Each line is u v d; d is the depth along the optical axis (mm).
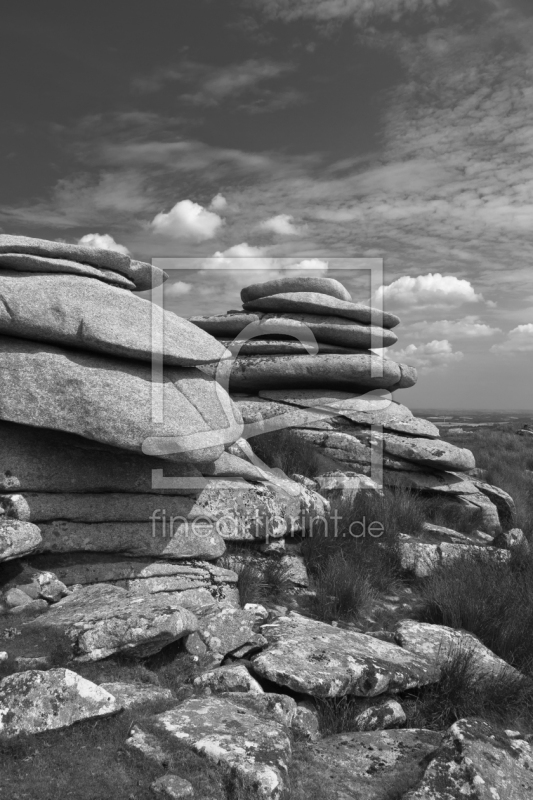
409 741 4504
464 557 8180
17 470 6082
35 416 5949
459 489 10992
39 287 6277
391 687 5059
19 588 5637
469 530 10273
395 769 4125
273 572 7250
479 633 6418
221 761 3717
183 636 5277
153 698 4469
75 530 6254
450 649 5578
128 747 3844
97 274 7098
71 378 6023
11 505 5938
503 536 9406
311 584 7441
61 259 7012
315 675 4805
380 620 6875
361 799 3803
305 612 6816
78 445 6453
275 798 3553
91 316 6191
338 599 6887
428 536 9188
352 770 4109
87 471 6441
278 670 4828
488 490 11461
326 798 3764
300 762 4121
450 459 10547
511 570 8117
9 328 6078
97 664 4777
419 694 5281
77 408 5965
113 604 5312
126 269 7633
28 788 3479
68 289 6398
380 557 8039
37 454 6227
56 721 3908
